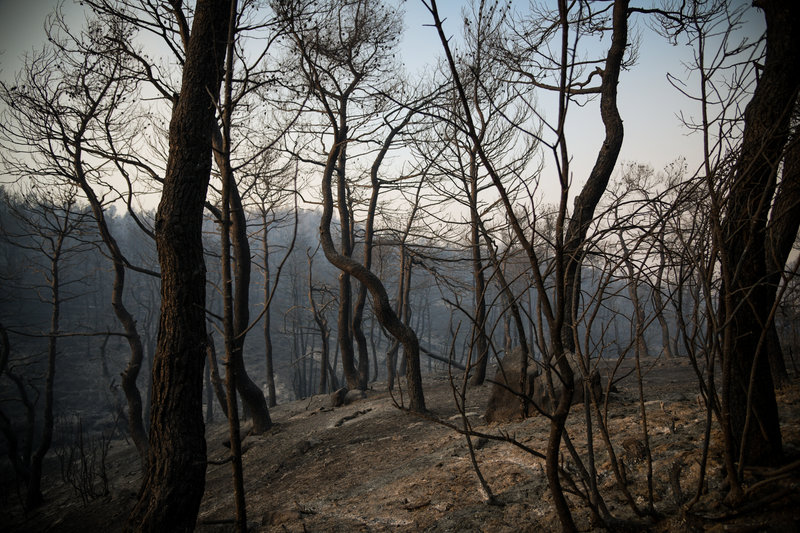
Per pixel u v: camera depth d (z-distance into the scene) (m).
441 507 4.40
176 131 5.26
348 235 16.17
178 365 4.95
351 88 13.31
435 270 15.24
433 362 44.94
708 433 2.61
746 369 2.93
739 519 2.57
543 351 2.76
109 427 30.33
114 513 9.37
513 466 4.89
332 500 5.60
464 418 3.05
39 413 31.08
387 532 4.24
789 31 2.76
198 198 5.29
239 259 11.59
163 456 4.79
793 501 2.51
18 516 13.10
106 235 11.28
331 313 38.16
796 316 5.98
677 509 2.95
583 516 3.34
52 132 10.85
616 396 7.24
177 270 5.07
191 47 5.42
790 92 2.74
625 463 4.08
